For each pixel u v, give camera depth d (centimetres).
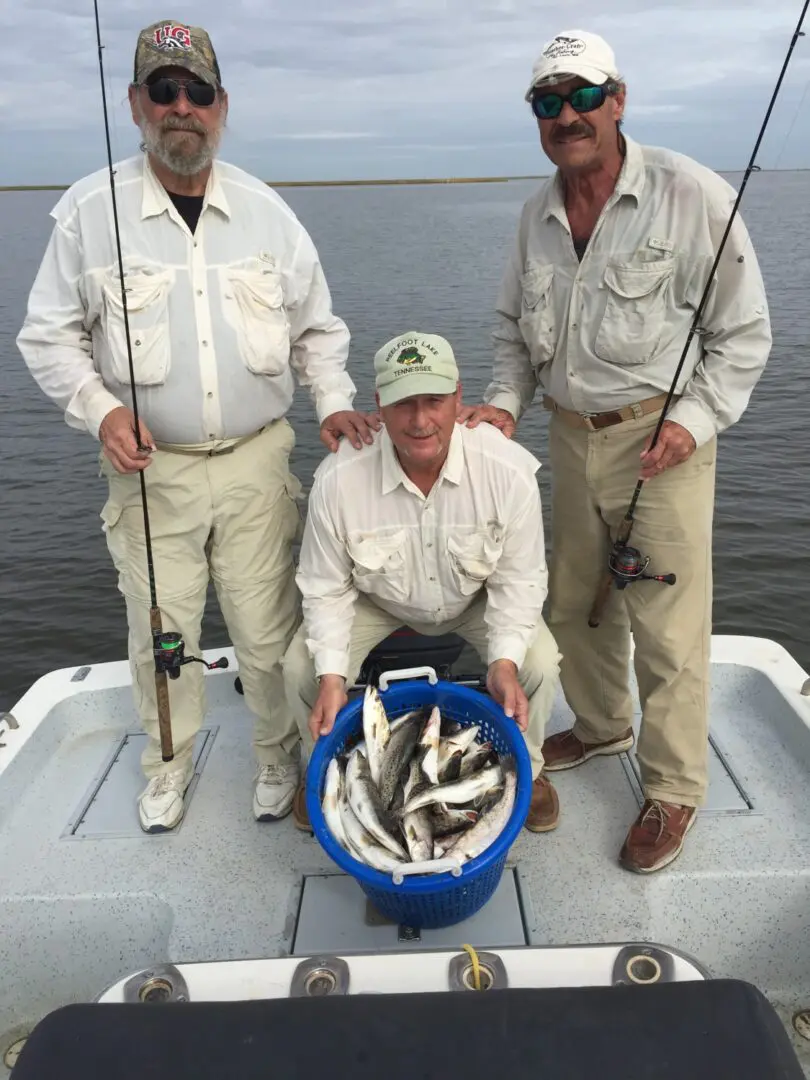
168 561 227
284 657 227
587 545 232
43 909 225
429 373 184
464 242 3512
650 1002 120
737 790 251
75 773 274
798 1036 205
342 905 217
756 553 610
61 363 209
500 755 204
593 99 187
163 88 188
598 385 212
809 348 1215
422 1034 117
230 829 247
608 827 239
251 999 136
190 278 206
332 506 212
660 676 222
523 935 204
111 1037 119
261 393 220
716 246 195
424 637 240
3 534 676
